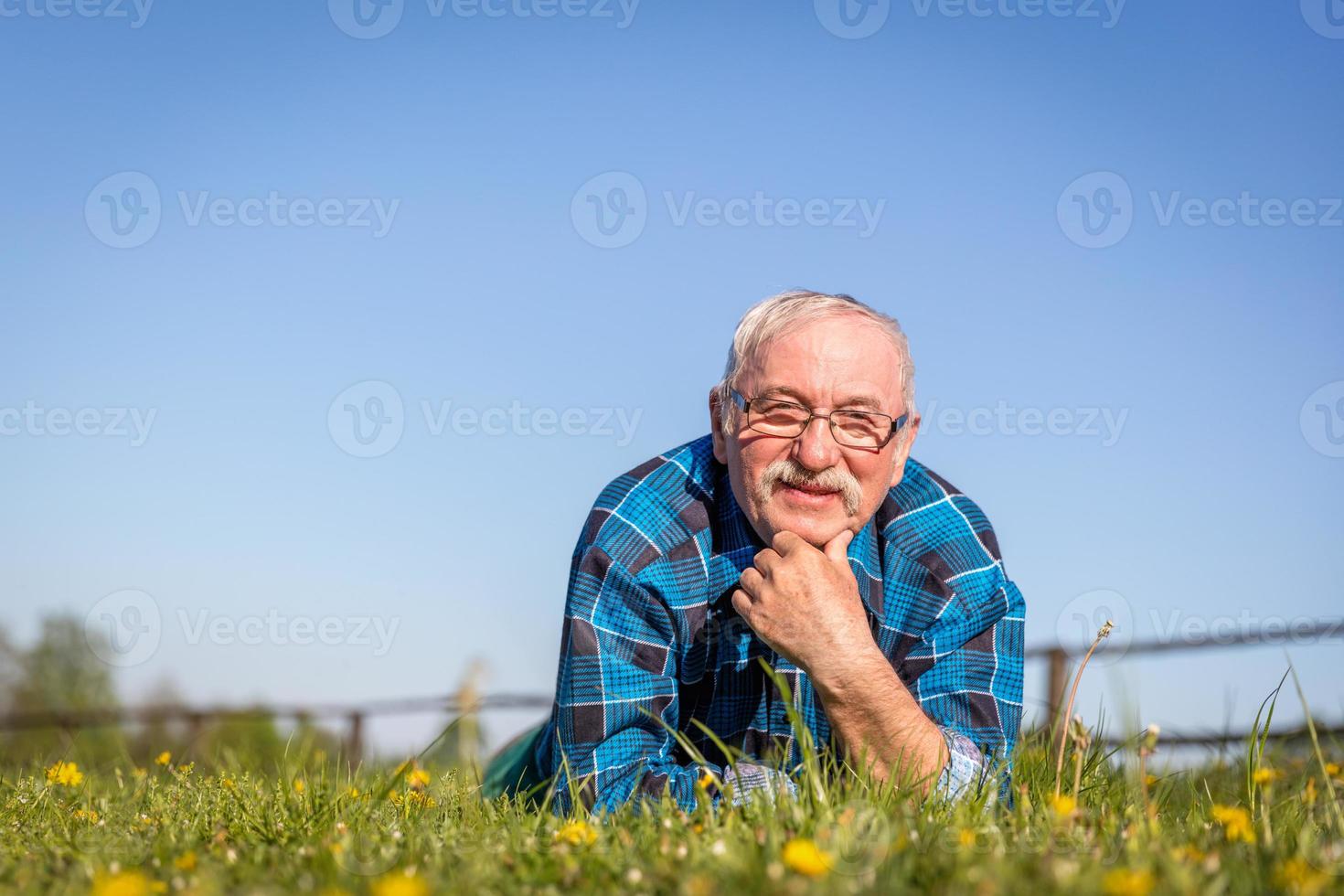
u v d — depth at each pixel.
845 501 2.78
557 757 3.00
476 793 2.92
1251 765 2.74
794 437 2.76
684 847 2.03
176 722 6.64
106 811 3.07
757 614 2.62
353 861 2.03
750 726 2.96
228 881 1.93
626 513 2.94
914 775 2.50
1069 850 1.99
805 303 2.84
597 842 2.11
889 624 3.02
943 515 3.12
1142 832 2.12
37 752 4.27
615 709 2.77
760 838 2.02
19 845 2.42
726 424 2.89
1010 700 2.94
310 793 2.74
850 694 2.54
